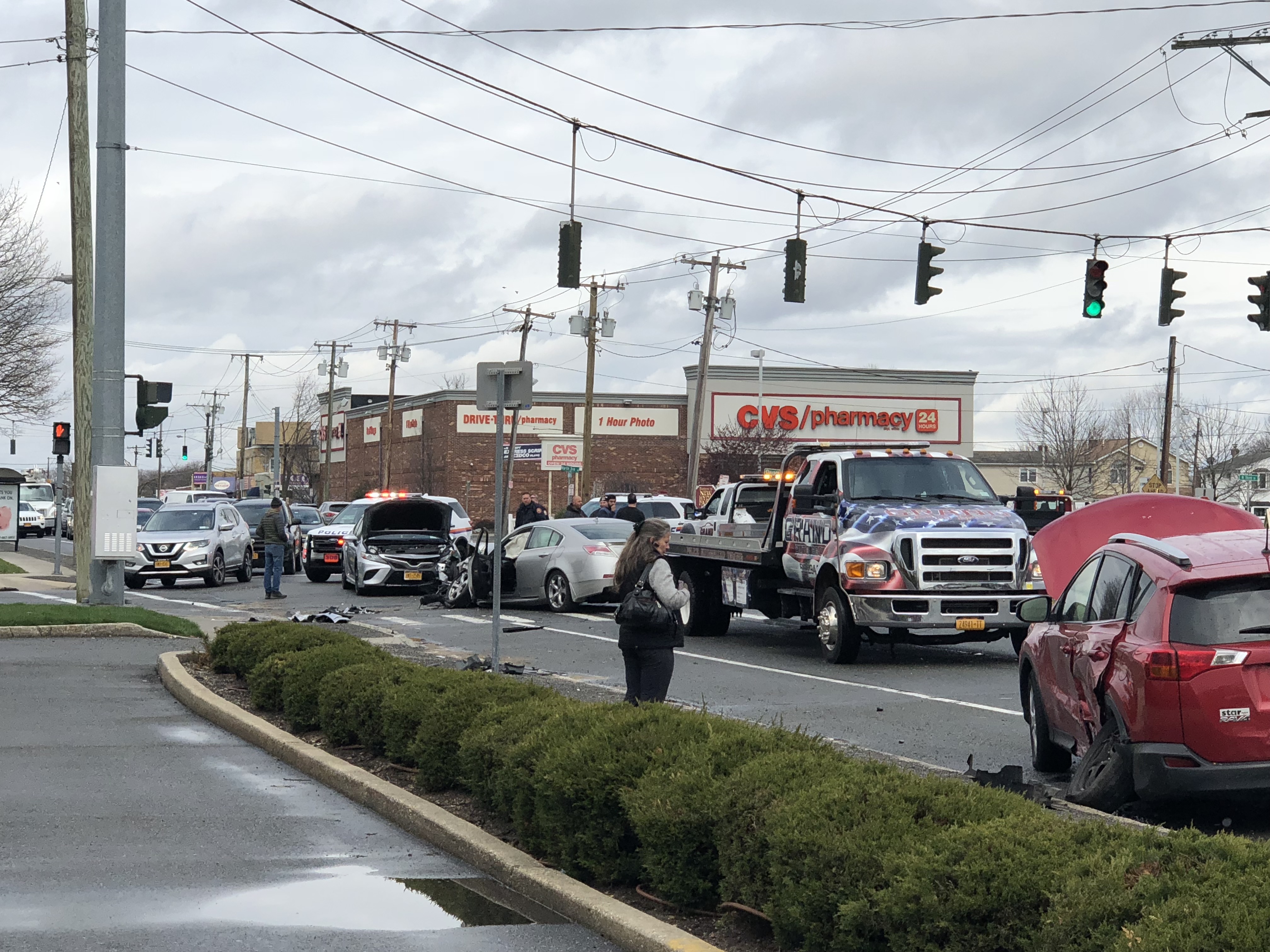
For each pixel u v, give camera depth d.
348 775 9.54
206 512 33.53
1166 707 7.83
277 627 14.71
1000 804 5.95
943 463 17.95
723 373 75.69
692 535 21.20
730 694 14.22
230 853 7.82
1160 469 57.03
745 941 6.06
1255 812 8.61
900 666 16.81
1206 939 4.23
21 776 9.84
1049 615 10.02
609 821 6.92
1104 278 25.08
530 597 24.66
